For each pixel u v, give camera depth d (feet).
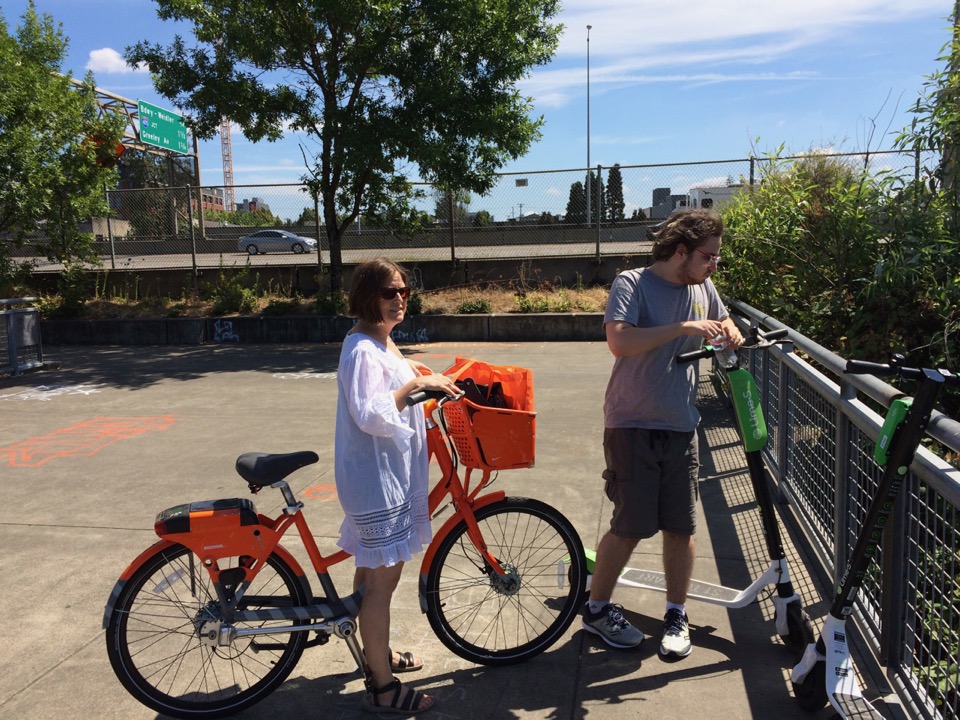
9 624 11.20
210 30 40.24
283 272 47.47
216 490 17.07
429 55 40.40
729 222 22.03
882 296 16.58
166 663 9.71
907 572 8.21
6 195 39.55
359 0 36.86
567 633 10.51
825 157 21.74
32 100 40.01
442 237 46.47
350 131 38.47
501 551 10.53
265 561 8.75
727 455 18.35
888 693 8.70
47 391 29.32
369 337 8.41
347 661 10.02
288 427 22.70
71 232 44.42
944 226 16.26
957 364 14.98
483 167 43.14
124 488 17.33
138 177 85.30
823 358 10.84
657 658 9.83
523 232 45.68
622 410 9.37
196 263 48.47
